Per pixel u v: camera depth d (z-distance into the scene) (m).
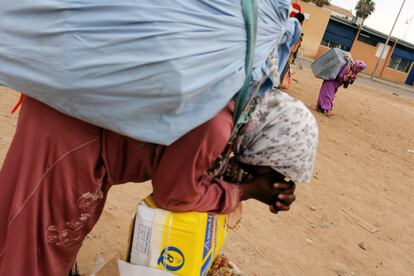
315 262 3.54
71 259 1.84
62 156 1.55
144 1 1.24
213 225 1.84
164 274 1.77
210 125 1.52
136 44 1.23
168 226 1.72
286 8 1.59
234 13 1.36
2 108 4.65
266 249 3.48
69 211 1.67
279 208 1.93
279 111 1.72
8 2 1.29
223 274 2.20
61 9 1.23
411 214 5.32
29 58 1.28
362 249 4.02
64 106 1.36
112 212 3.34
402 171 7.29
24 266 1.66
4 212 1.64
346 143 8.09
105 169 1.69
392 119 13.45
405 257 4.12
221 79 1.38
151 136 1.39
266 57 1.59
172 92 1.27
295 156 1.75
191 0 1.30
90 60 1.24
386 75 48.38
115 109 1.32
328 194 5.09
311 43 42.66
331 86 10.36
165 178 1.65
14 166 1.59
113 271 1.95
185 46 1.25
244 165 1.92
